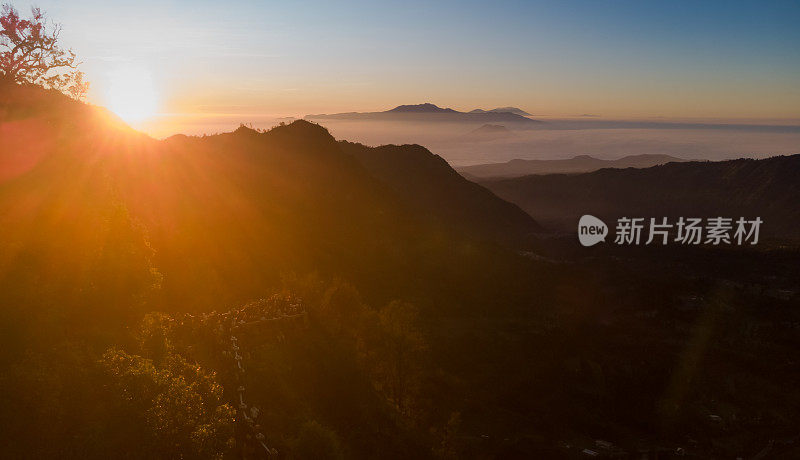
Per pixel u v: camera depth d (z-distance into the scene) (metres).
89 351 15.48
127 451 13.06
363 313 33.09
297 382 20.67
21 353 14.55
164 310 23.14
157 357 17.25
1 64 30.16
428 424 29.56
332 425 19.94
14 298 16.03
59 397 13.55
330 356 23.45
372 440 20.84
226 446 14.83
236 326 21.80
